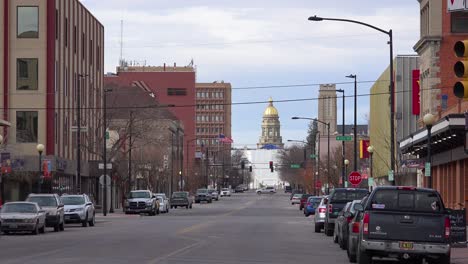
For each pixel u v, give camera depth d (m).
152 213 74.38
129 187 81.06
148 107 99.31
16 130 70.31
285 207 106.06
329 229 40.53
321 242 35.81
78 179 62.44
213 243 33.34
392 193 22.08
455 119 40.16
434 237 21.58
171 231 43.94
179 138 144.50
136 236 38.59
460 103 44.75
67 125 77.25
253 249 30.09
